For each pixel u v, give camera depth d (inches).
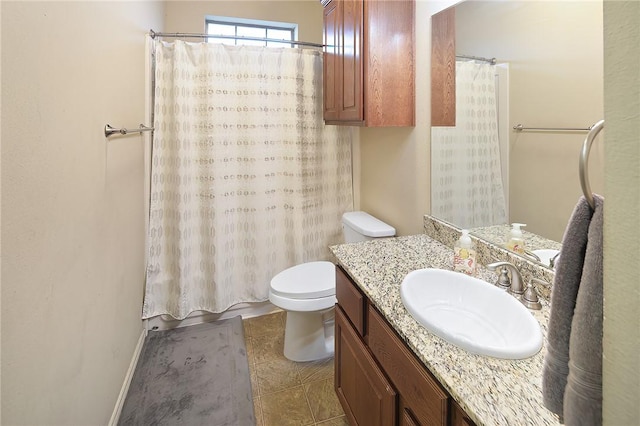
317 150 97.7
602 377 15.4
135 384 70.2
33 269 32.9
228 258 93.7
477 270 50.3
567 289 18.6
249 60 88.9
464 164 56.6
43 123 34.8
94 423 49.6
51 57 36.4
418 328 36.6
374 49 65.0
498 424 24.4
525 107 44.3
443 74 60.5
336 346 60.1
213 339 86.7
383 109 66.9
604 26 14.4
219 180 89.2
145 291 85.9
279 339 88.6
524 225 45.7
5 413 28.8
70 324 41.2
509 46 46.2
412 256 57.2
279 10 113.7
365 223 83.2
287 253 99.0
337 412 64.9
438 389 30.4
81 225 44.3
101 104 51.7
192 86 85.5
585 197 17.7
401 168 75.8
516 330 36.7
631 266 13.9
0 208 28.1
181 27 105.0
